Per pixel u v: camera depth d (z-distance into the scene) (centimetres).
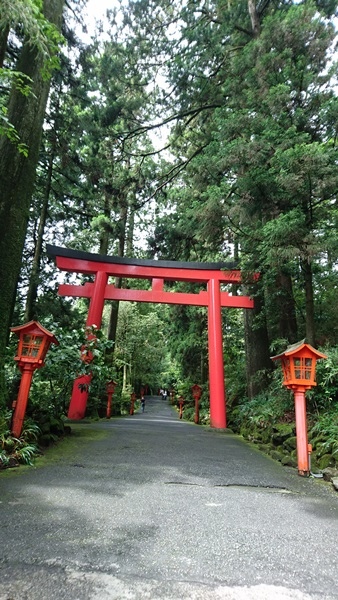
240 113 845
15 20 348
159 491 379
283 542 261
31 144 623
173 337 2009
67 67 1108
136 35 1242
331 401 647
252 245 834
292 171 650
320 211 696
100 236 1595
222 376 1109
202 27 1163
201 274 1178
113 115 1291
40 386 869
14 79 492
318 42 814
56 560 216
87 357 751
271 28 867
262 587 197
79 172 1343
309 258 633
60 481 396
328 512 337
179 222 1273
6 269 579
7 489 357
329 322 880
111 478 421
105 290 1181
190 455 602
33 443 549
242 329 1630
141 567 213
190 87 1252
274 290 898
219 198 859
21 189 605
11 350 671
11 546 232
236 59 998
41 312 1266
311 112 789
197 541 255
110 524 279
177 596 184
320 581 206
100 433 801
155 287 1189
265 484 437
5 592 180
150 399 3934
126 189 1452
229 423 1115
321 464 516
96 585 191
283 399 802
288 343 834
